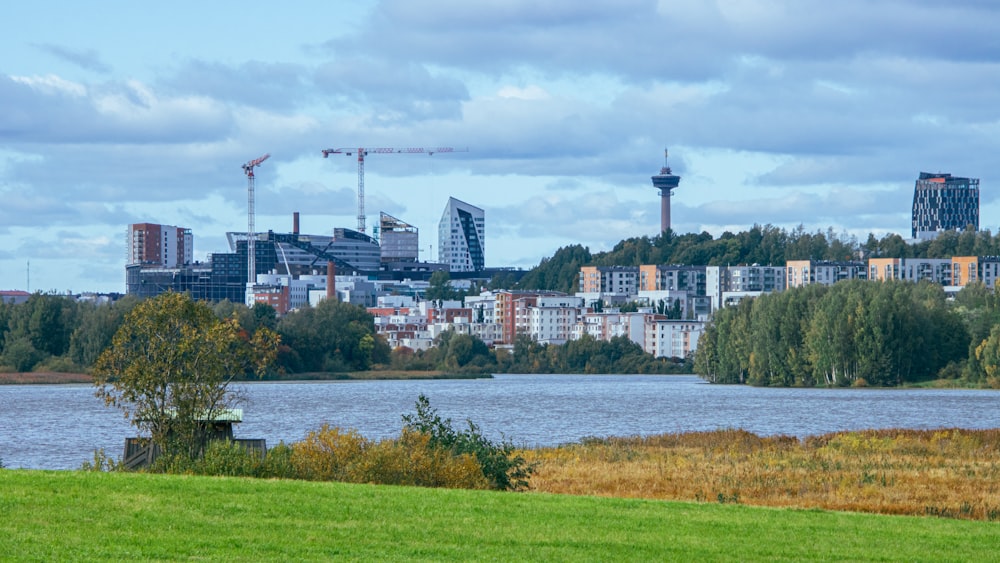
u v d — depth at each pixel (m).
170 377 108.31
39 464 175.12
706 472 138.00
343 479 95.88
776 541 71.94
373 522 72.00
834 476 134.00
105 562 59.50
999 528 80.62
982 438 177.62
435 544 66.81
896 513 108.00
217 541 65.00
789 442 179.75
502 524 73.12
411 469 96.81
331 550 64.19
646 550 67.75
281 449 99.25
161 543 63.91
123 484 79.50
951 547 72.25
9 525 65.88
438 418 111.94
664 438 185.12
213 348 110.00
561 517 76.50
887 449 163.50
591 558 65.06
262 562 61.09
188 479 83.50
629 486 125.50
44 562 58.75
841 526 78.25
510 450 110.56
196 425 109.12
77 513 69.62
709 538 71.88
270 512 73.00
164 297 109.88
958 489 123.88
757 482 129.25
